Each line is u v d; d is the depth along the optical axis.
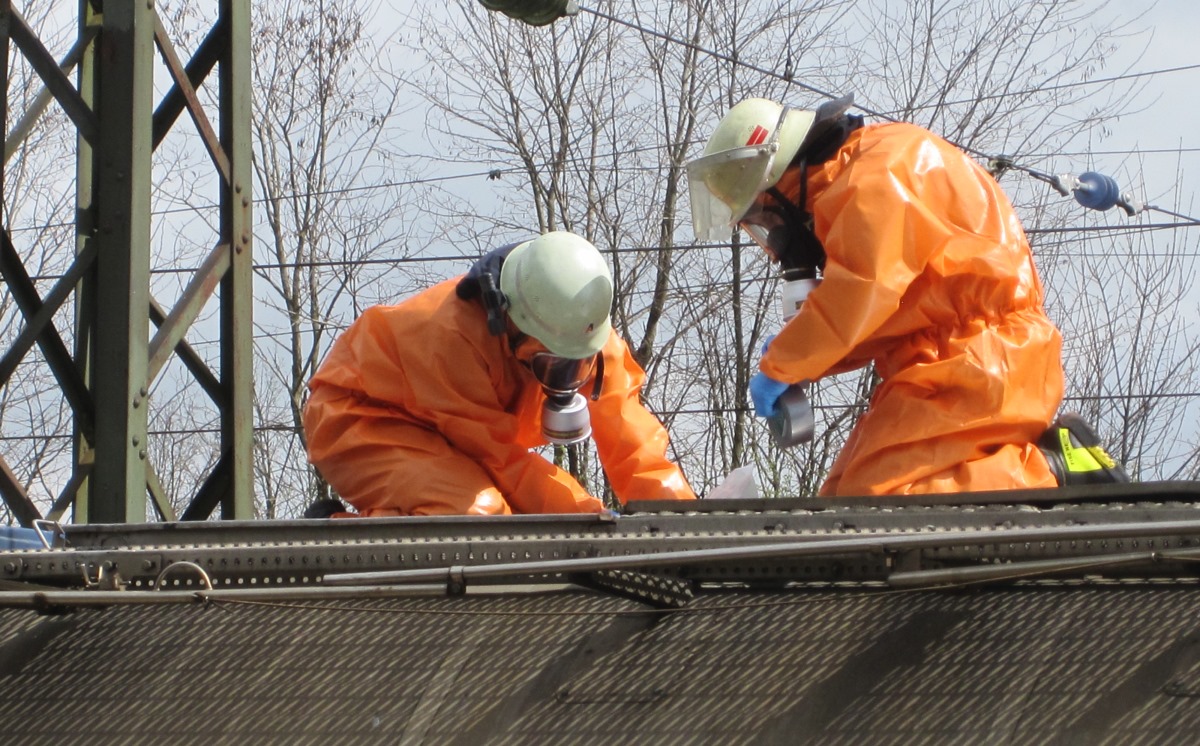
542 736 10.29
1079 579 10.10
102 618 11.16
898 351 13.80
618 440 16.16
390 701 10.56
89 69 16.06
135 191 14.87
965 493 10.91
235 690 10.79
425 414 15.13
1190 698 9.52
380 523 11.11
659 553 10.38
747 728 10.05
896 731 9.86
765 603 10.30
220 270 15.95
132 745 10.81
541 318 14.70
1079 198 16.80
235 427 15.90
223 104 16.22
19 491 15.02
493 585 10.84
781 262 14.63
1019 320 13.44
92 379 15.00
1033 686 9.77
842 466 14.45
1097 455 13.57
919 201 13.23
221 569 11.22
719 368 43.53
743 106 14.37
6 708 11.02
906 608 10.12
